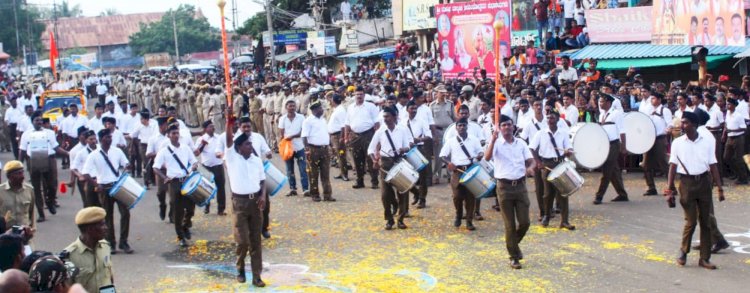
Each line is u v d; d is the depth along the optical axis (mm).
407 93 20219
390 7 54594
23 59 88500
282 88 25766
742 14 18047
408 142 14797
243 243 10992
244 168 10969
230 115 10984
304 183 17781
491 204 16125
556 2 29625
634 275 10766
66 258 7723
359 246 13062
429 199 16891
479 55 23531
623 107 17906
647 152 16047
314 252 12812
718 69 24359
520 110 17141
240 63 62250
